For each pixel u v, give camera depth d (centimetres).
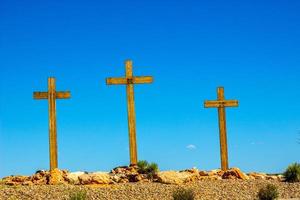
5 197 2128
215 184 2533
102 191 2283
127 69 3027
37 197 2139
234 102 3177
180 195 2109
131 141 2995
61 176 2677
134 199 2152
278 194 2244
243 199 2188
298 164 2738
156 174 2659
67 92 3000
